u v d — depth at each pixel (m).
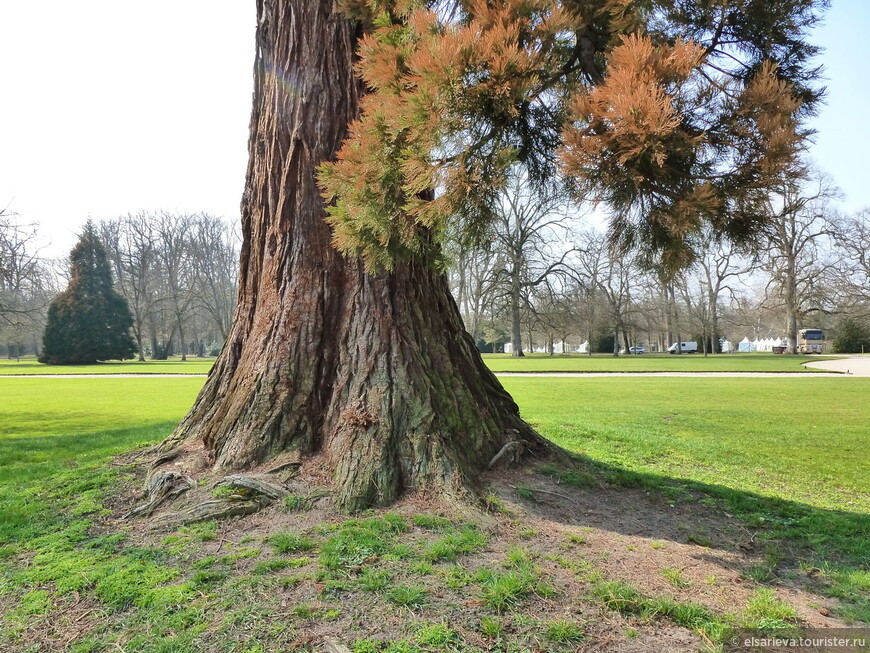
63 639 2.38
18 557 3.22
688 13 3.44
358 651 2.21
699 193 2.65
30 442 7.64
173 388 19.50
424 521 3.44
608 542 3.46
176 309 54.12
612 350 56.22
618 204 2.98
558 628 2.36
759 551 3.59
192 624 2.45
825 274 41.25
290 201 4.77
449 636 2.30
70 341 47.00
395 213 3.45
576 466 5.14
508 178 2.96
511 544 3.26
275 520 3.53
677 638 2.35
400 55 3.30
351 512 3.58
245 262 5.28
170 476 4.04
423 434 4.05
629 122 2.30
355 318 4.55
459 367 4.95
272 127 4.96
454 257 3.50
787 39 3.53
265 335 4.62
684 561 3.26
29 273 24.84
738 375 23.81
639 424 9.63
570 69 3.50
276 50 5.02
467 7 3.25
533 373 26.09
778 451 7.35
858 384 18.39
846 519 4.35
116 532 3.52
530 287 37.66
